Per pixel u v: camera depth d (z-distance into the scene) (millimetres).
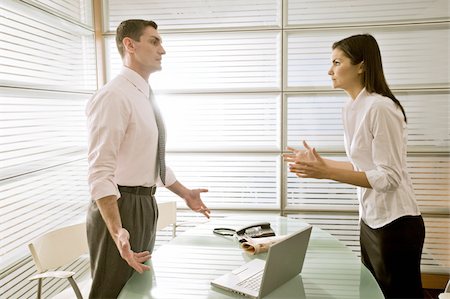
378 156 1628
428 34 2930
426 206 3066
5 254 2150
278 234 1956
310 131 3148
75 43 2932
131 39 1805
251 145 3242
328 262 1579
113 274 1700
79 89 2949
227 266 1530
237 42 3156
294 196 3221
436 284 3090
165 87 3271
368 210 1791
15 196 2242
